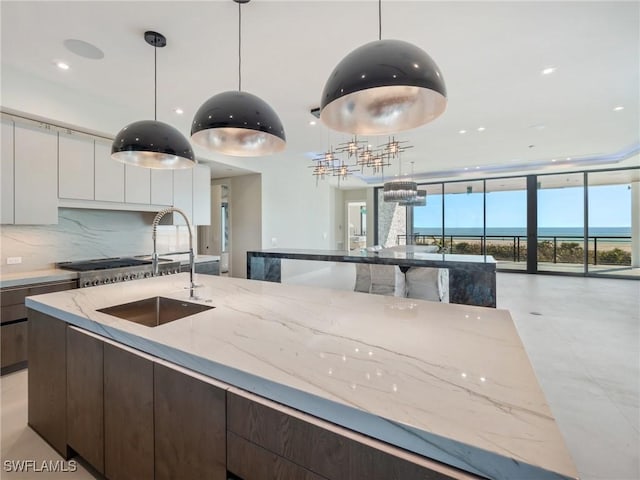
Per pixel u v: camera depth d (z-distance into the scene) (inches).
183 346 45.7
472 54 103.4
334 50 100.3
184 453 44.7
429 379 35.6
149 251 172.2
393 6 80.0
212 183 262.5
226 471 40.3
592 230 294.7
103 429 57.4
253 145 82.7
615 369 108.6
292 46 97.8
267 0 77.5
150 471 49.7
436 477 26.4
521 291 232.7
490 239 337.7
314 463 33.0
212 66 108.8
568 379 101.8
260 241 238.5
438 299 123.7
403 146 217.9
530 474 22.9
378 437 29.5
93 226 148.9
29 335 75.4
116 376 54.1
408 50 44.7
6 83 106.0
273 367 38.8
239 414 38.6
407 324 55.1
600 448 70.4
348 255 124.9
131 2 77.6
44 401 71.7
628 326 153.3
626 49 101.1
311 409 33.2
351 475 30.6
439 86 45.3
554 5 80.8
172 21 85.2
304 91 130.2
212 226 263.4
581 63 109.8
